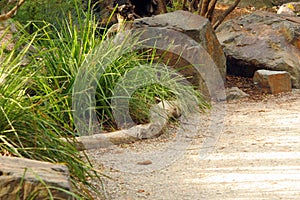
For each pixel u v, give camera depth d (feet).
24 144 20.71
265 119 34.91
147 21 41.91
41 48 32.37
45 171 15.29
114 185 22.07
